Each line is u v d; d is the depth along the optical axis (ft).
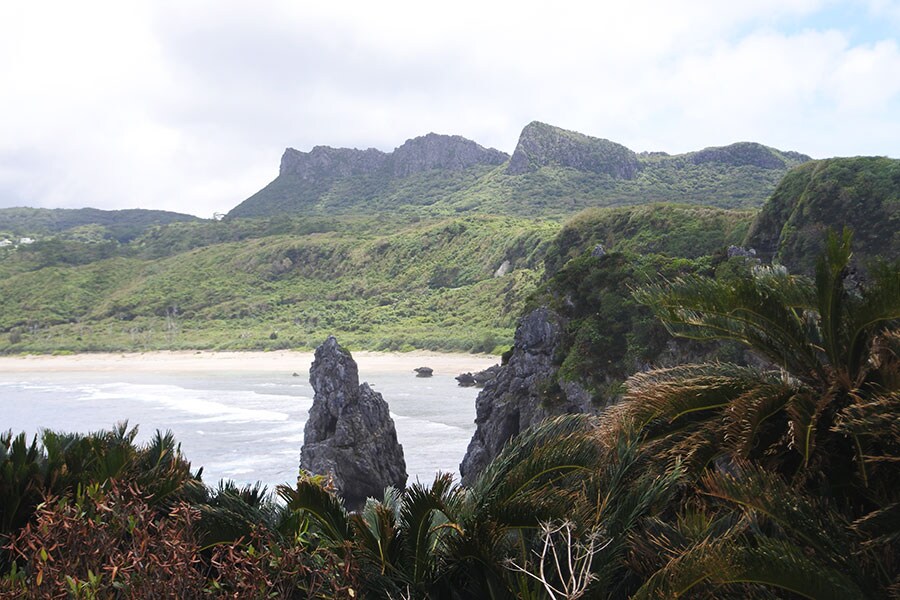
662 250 381.60
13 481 27.43
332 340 167.22
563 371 166.30
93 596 17.31
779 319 29.63
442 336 563.89
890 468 26.11
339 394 162.30
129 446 30.73
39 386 416.05
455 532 26.27
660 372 33.55
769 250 341.62
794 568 19.90
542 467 26.84
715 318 31.04
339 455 156.87
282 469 174.09
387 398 314.35
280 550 21.47
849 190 310.65
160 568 18.28
